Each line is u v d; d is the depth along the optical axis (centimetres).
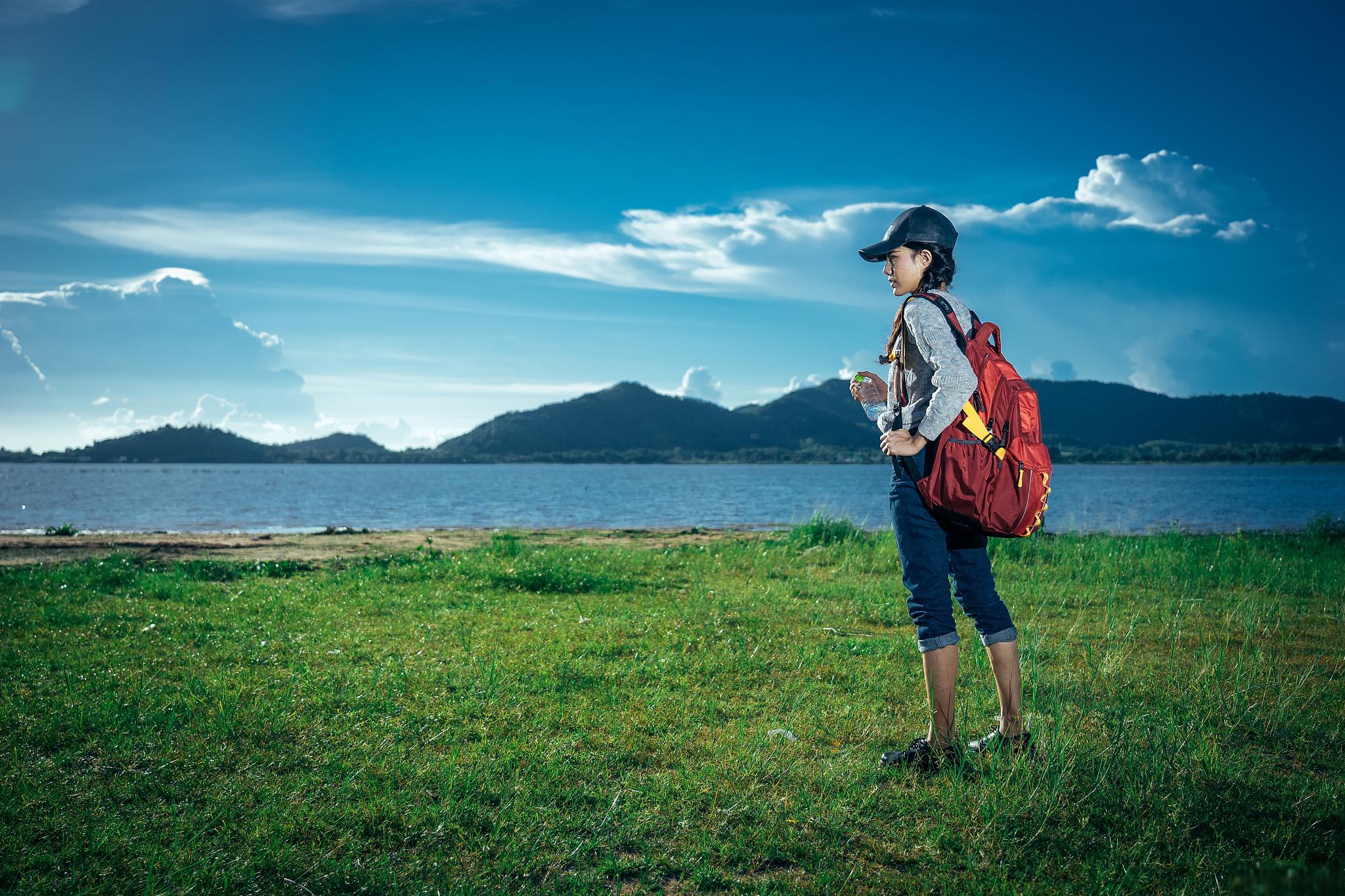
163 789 302
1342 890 200
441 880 243
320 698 414
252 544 1252
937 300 329
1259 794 302
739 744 358
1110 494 6081
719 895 238
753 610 685
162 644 544
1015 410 318
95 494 5703
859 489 7388
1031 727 370
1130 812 290
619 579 853
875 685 453
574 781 315
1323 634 606
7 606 675
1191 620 655
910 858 260
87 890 233
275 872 248
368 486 8119
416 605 697
